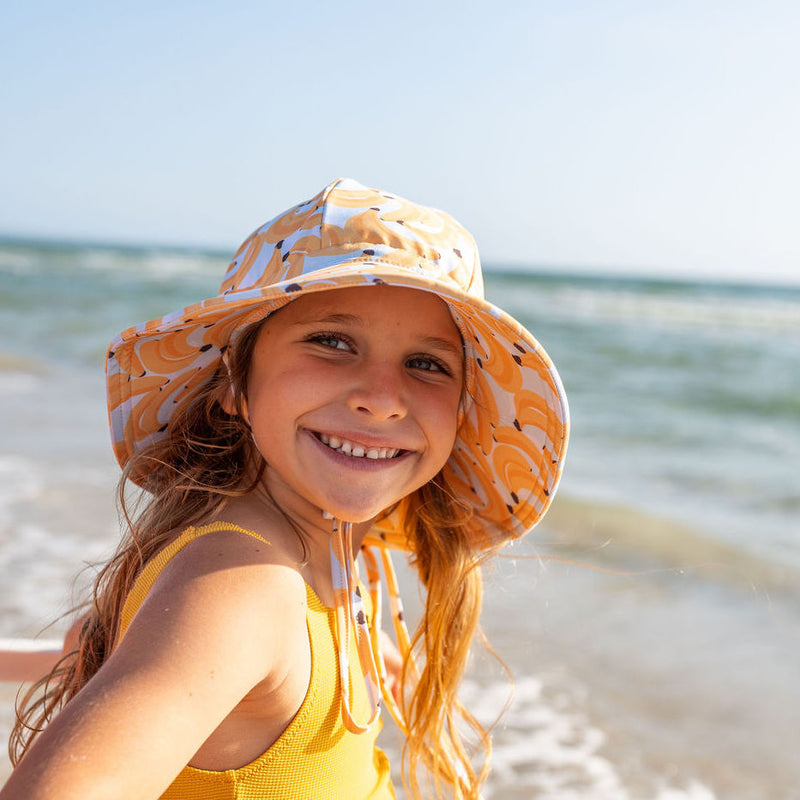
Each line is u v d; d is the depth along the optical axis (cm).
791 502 748
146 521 171
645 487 796
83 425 901
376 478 168
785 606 489
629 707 376
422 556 220
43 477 663
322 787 155
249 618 138
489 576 255
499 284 5650
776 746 350
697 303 4334
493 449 203
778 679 404
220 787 145
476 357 189
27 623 393
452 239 179
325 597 166
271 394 168
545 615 464
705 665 415
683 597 499
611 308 3709
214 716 128
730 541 606
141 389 180
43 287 3180
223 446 178
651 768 333
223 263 6669
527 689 388
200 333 173
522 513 207
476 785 217
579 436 1083
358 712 165
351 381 167
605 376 1703
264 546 151
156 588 140
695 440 1078
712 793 320
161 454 183
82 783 110
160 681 123
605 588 507
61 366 1381
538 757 338
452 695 214
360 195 178
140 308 2545
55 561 477
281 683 145
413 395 173
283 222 178
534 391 185
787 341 2505
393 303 169
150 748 117
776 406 1384
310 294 167
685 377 1717
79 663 180
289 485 171
